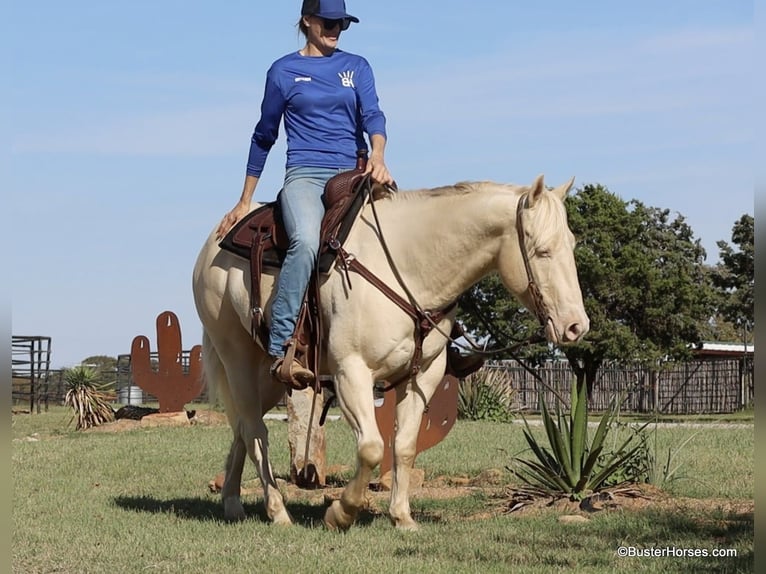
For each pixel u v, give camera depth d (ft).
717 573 19.86
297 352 24.09
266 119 25.95
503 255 22.75
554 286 22.04
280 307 24.07
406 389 24.79
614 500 29.19
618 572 19.94
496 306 114.83
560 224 22.15
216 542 23.40
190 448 48.96
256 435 26.73
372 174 24.27
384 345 23.29
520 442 52.49
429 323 23.44
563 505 28.94
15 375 99.40
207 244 28.07
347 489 24.08
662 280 126.41
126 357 106.93
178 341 70.33
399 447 24.85
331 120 25.38
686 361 128.47
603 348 121.80
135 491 34.50
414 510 29.30
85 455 45.85
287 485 35.73
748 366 122.01
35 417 87.61
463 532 24.48
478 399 80.79
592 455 29.55
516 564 20.71
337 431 60.23
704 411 123.75
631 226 131.03
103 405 71.00
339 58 25.89
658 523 25.32
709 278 155.74
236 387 27.02
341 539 23.56
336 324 23.53
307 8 25.76
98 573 20.66
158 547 22.95
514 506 29.01
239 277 26.22
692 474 36.35
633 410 124.98
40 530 25.54
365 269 23.43
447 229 23.09
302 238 23.79
